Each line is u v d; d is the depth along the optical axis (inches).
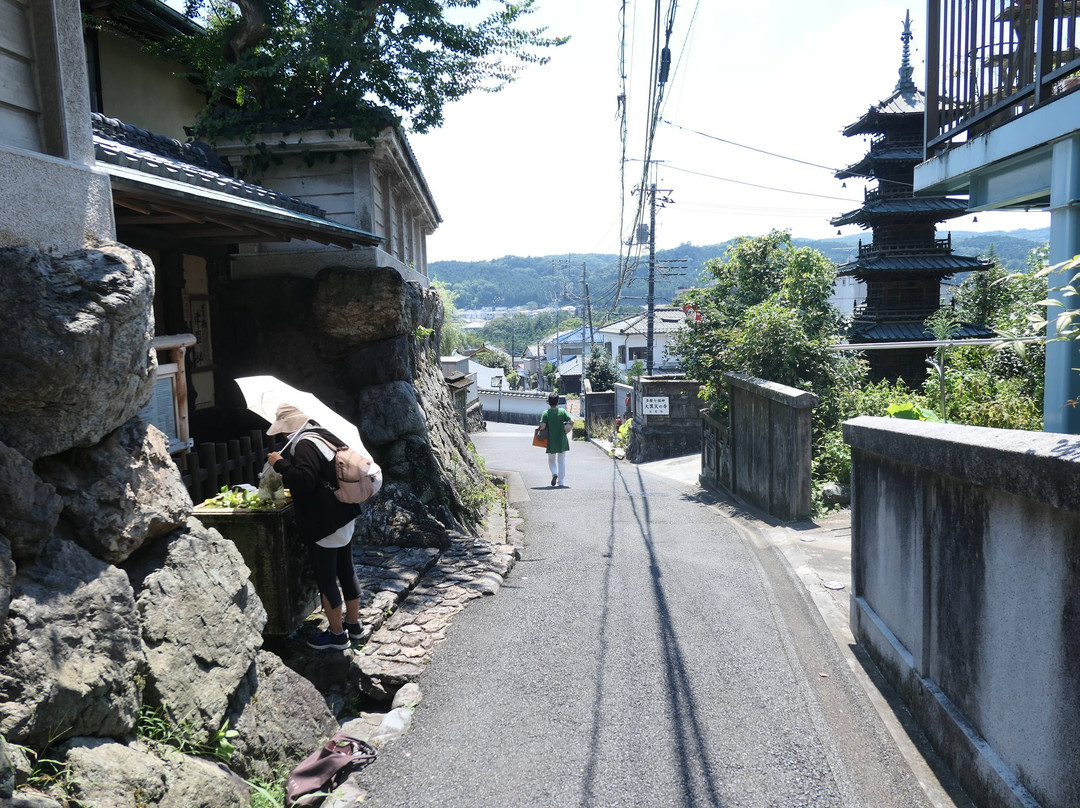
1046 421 187.8
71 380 103.4
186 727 113.3
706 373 555.5
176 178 178.7
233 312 327.6
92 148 133.2
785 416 360.2
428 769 136.7
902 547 162.7
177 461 191.2
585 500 459.5
